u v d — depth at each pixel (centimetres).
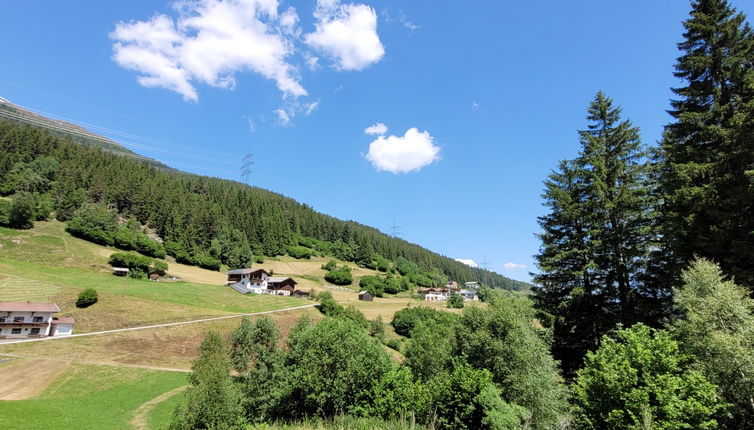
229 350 3822
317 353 1986
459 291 15162
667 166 2469
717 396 1151
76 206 10731
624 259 2408
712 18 2231
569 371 2466
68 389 3372
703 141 2194
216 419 2088
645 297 2308
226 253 11881
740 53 2086
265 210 16725
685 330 1402
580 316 2503
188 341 4950
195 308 6119
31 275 6306
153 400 3378
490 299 2456
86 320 5025
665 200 2338
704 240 1917
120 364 4091
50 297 5419
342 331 2047
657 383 1165
